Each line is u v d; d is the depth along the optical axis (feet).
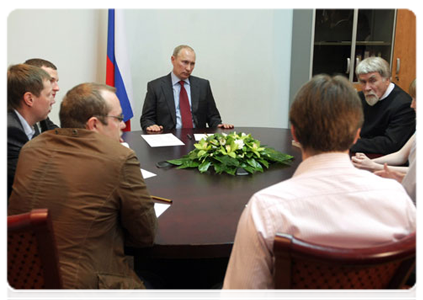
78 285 3.42
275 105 13.73
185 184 5.52
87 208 3.48
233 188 5.34
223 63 13.06
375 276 2.75
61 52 11.39
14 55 10.83
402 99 8.02
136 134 9.14
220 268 5.81
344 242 2.53
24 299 3.33
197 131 9.61
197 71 12.99
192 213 4.49
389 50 12.36
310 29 12.16
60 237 3.46
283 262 2.50
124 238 3.90
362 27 12.23
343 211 2.53
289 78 13.58
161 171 6.14
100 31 11.79
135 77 12.62
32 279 3.22
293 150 7.54
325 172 2.63
